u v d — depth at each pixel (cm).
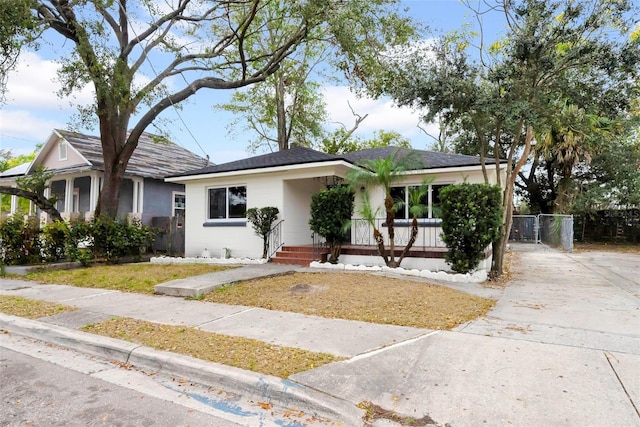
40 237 1251
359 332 526
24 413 339
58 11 1172
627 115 1888
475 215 927
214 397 374
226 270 1059
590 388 346
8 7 965
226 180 1407
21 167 2238
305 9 1297
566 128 992
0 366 459
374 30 1412
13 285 957
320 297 732
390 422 309
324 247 1248
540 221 2352
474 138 2462
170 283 852
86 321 609
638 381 358
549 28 839
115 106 1304
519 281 958
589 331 519
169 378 421
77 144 1800
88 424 319
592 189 2188
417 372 390
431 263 1098
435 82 907
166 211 1880
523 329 532
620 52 809
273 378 379
